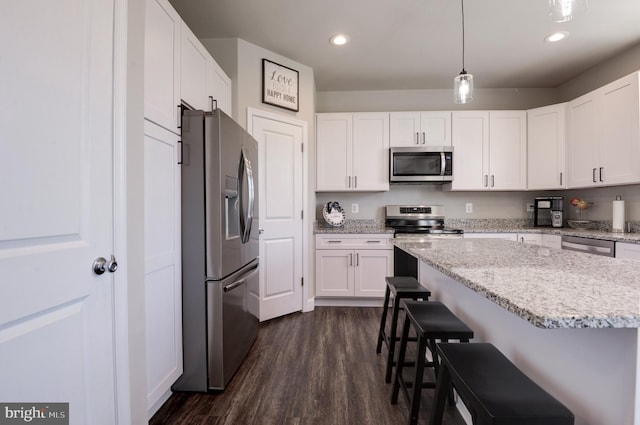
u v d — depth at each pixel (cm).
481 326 139
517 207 385
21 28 81
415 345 238
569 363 88
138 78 132
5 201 78
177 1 221
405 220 382
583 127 304
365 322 288
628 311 66
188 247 176
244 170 208
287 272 306
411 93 390
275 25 252
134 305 129
